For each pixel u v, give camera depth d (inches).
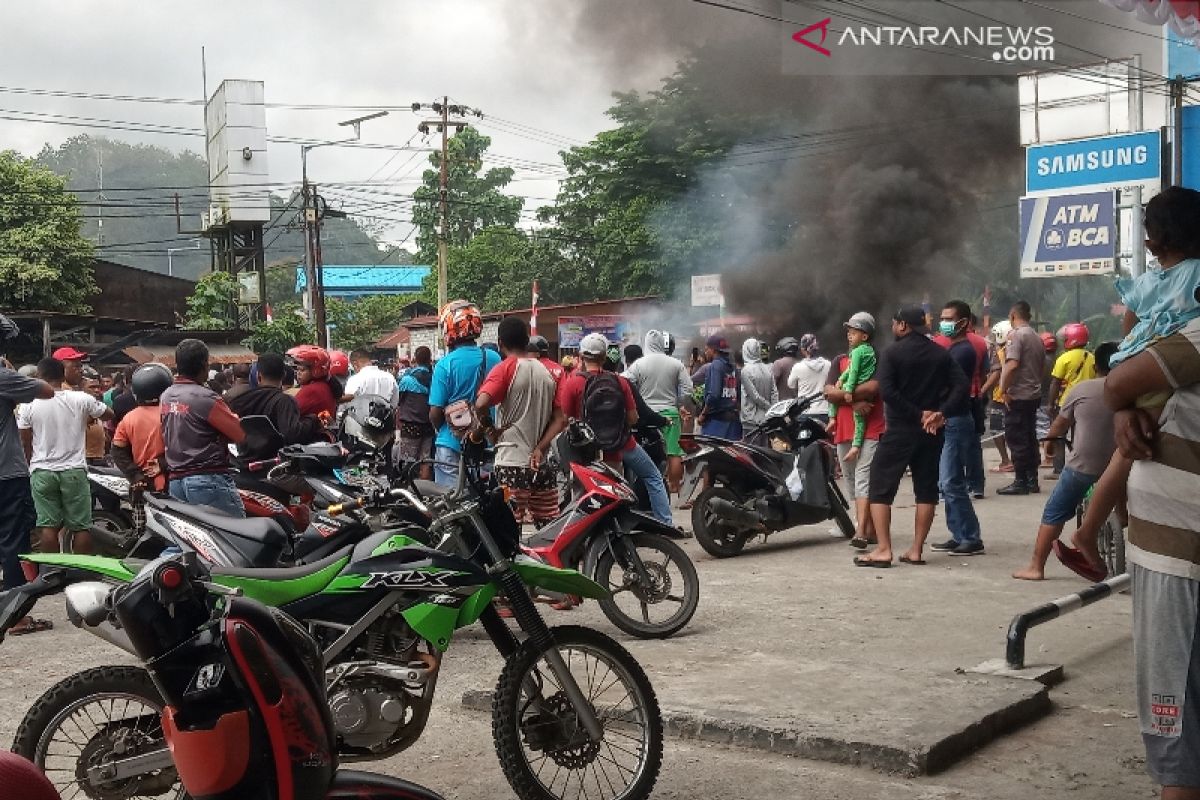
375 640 179.9
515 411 319.9
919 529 370.9
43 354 1278.3
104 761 168.6
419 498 193.0
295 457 258.8
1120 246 1039.0
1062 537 409.1
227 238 1977.1
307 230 1615.4
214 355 1423.5
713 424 525.3
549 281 2009.1
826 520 448.1
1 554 327.0
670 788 185.3
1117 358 139.8
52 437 339.0
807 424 409.1
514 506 322.3
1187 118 1029.2
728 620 299.6
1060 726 212.2
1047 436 332.8
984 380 509.4
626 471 391.9
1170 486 133.4
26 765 98.4
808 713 207.3
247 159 1879.9
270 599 177.5
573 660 240.5
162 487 294.8
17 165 1662.2
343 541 192.1
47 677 263.7
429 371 498.6
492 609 184.1
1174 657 133.1
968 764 193.9
